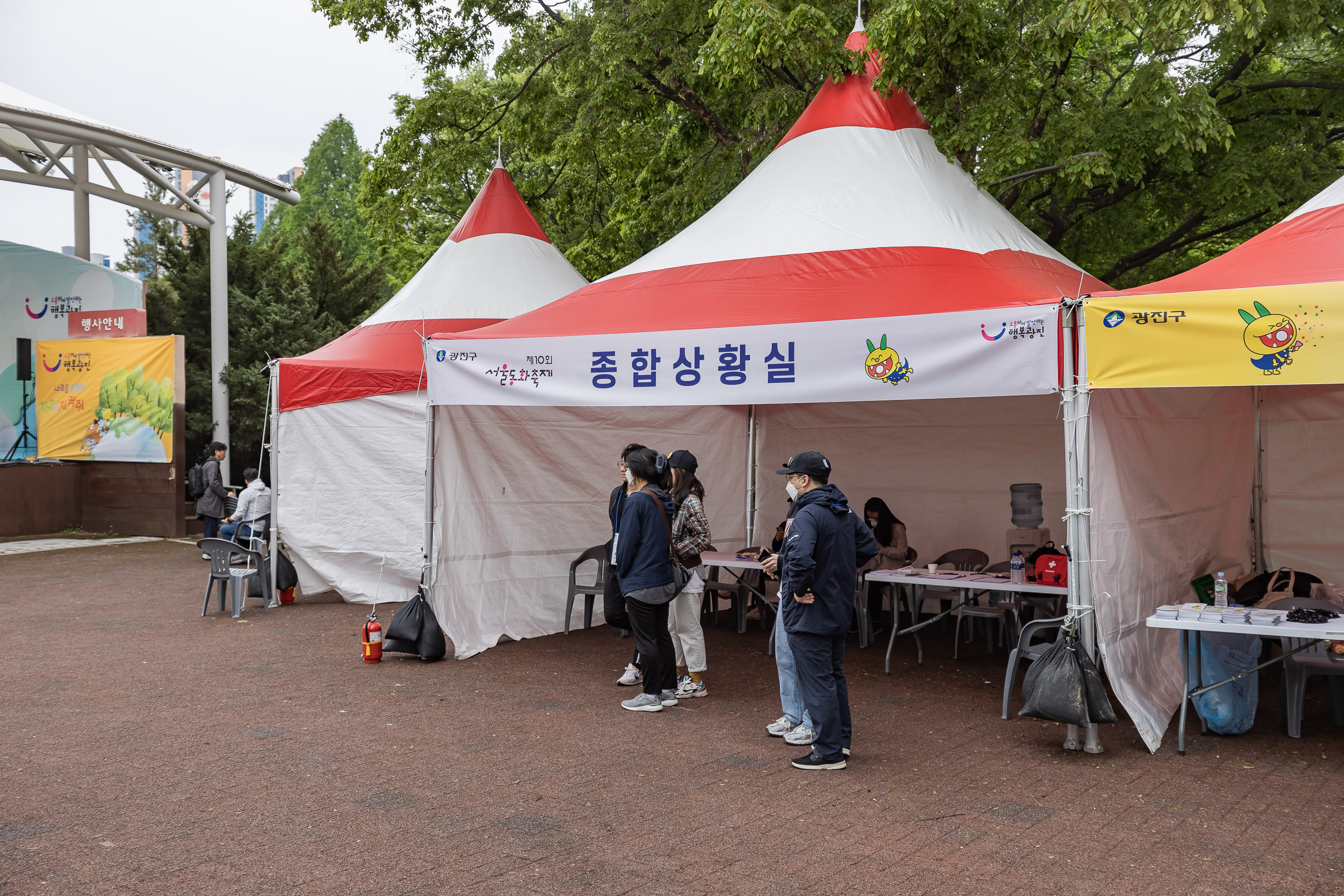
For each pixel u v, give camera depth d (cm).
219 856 381
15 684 664
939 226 712
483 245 1148
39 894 345
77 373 1719
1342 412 852
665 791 462
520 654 783
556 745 536
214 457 1387
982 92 1036
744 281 694
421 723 578
